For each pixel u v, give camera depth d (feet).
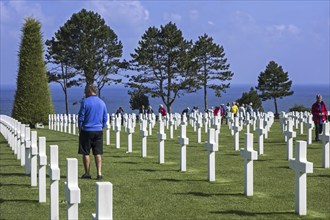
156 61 238.68
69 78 236.63
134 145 83.30
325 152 55.36
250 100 239.91
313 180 47.70
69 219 25.40
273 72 283.59
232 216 34.88
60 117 127.24
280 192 42.27
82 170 55.06
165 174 51.83
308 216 34.68
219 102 548.31
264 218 34.32
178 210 36.65
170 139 94.27
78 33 231.09
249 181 40.96
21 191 44.16
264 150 73.20
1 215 35.99
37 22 137.80
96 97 49.29
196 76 243.81
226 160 62.34
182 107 433.07
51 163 33.78
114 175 51.39
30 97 136.56
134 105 231.50
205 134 105.29
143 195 41.57
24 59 136.56
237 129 74.23
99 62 230.68
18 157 66.03
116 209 37.04
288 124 65.67
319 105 85.61
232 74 258.78
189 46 244.42
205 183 46.50
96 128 48.65
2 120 107.55
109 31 235.81
